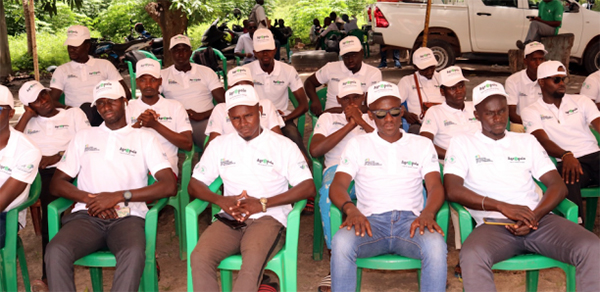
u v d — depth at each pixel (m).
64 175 3.27
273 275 3.35
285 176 3.23
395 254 3.02
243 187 3.19
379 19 10.25
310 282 3.57
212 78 5.34
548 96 3.98
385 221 3.03
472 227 3.10
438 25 9.98
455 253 3.92
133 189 3.14
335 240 2.89
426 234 2.86
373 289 3.49
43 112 3.88
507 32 9.78
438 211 3.05
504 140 3.19
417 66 4.90
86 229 3.04
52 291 2.86
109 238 3.06
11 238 3.06
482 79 9.93
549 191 3.02
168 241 4.25
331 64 5.34
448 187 3.14
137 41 13.76
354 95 3.94
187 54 5.21
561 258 2.83
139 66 4.19
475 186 3.19
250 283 2.72
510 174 3.14
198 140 4.96
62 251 2.87
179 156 6.35
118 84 3.31
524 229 2.90
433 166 3.16
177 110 4.27
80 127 4.00
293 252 2.95
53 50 13.90
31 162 3.11
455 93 3.96
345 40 5.12
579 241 2.73
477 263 2.79
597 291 2.66
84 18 20.50
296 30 20.92
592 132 4.16
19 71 12.65
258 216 3.13
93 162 3.27
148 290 3.11
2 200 3.00
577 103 3.98
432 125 4.04
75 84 5.29
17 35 17.31
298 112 5.14
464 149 3.22
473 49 10.05
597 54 9.75
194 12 11.75
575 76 10.02
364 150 3.24
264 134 3.25
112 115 3.26
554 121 3.96
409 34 10.13
